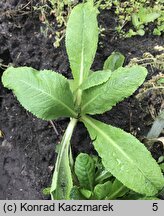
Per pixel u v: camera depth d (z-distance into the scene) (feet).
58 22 1.25
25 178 1.15
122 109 1.13
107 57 1.20
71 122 1.06
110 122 1.11
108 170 0.94
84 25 1.06
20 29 1.27
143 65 1.17
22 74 0.99
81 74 1.07
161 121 1.05
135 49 1.20
